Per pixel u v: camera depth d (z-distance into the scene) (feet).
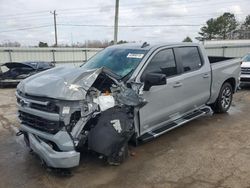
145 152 15.12
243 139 16.78
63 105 11.59
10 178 12.75
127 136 12.88
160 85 14.57
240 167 13.08
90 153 14.38
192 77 17.79
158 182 11.99
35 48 82.28
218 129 18.80
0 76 48.06
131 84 13.83
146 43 17.03
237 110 24.16
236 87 23.56
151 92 14.75
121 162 13.70
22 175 13.01
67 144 11.72
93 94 12.46
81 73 12.46
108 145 12.21
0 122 22.56
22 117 13.38
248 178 12.05
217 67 20.57
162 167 13.34
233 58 23.88
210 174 12.50
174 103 16.61
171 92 16.17
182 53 17.65
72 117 11.87
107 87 13.74
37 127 12.50
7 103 31.86
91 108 12.14
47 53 85.76
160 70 15.64
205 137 17.28
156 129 15.74
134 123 14.08
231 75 22.22
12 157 15.15
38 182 12.32
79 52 93.97
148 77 13.73
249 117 21.77
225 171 12.74
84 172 13.04
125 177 12.51
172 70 16.58
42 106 12.02
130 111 13.75
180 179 12.16
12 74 47.96
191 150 15.26
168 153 14.94
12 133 19.47
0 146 16.89
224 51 86.17
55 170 13.02
